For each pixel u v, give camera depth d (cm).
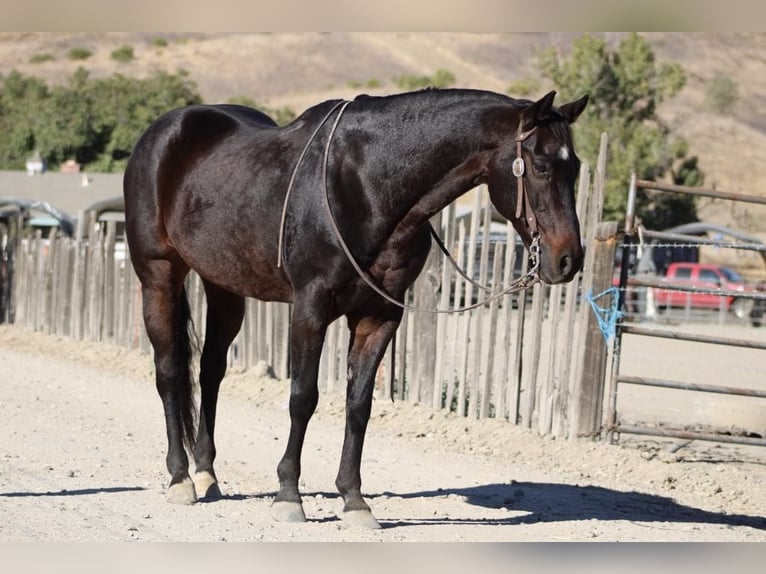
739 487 1103
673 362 2200
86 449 1155
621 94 5206
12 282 2567
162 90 7450
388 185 814
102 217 3997
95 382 1702
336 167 826
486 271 1366
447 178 818
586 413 1250
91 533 805
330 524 857
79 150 7188
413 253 838
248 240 880
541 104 768
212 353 989
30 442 1175
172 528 831
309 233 826
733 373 2019
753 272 5700
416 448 1240
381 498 983
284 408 1474
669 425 1362
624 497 1045
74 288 2272
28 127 7306
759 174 8388
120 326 2105
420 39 12125
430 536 829
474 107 810
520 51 11506
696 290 1180
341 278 820
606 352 1239
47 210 4162
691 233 4400
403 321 1462
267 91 11450
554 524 899
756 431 1358
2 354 2070
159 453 1155
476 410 1378
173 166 955
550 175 773
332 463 1138
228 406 1484
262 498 961
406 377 1501
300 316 833
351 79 11512
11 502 895
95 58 12038
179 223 938
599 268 1234
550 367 1293
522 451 1231
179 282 985
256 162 884
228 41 12512
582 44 5206
